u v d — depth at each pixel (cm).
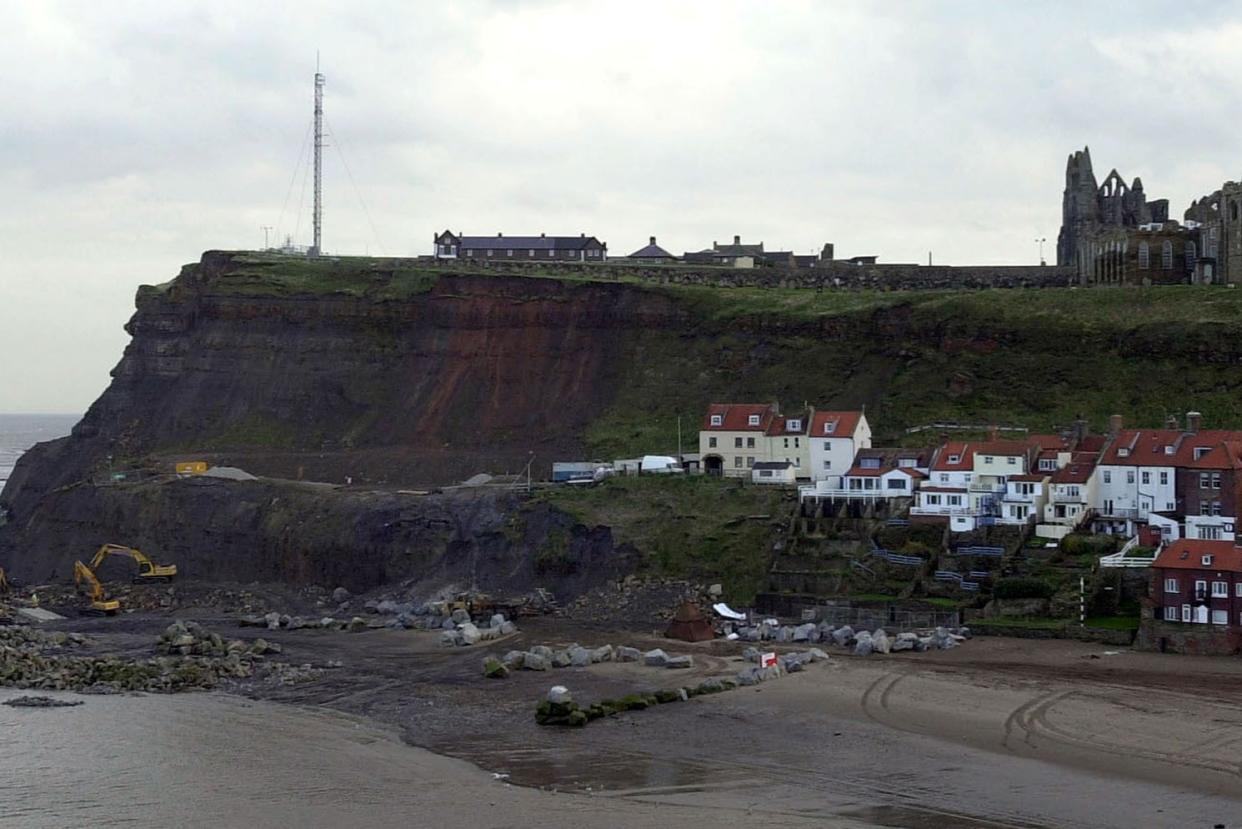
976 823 9319
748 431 19700
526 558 18325
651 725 11894
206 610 19250
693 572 17225
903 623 15338
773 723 11825
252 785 10481
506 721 12219
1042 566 15550
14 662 14775
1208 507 15725
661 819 9512
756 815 9556
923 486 17100
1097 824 9256
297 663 14962
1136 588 14975
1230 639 13725
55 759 11238
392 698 13212
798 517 17450
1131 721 11500
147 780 10650
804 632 15112
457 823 9525
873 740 11231
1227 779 10062
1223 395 19838
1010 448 17088
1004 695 12412
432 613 17250
